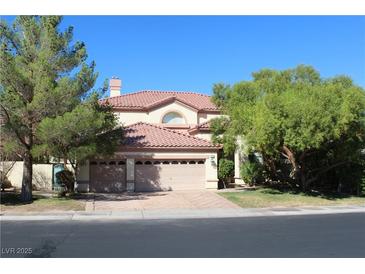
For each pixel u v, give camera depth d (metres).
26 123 21.02
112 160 27.64
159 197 24.45
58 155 21.86
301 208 21.25
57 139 20.83
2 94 19.88
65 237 12.66
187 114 34.19
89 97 22.30
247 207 21.42
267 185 30.14
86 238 12.48
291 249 10.62
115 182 27.56
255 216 18.66
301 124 22.16
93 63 22.64
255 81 27.48
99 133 24.31
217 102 28.31
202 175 28.98
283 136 22.91
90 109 21.80
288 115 22.39
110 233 13.52
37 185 27.33
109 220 17.20
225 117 28.08
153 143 28.19
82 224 15.89
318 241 11.76
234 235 12.98
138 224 15.90
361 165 26.72
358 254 9.98
